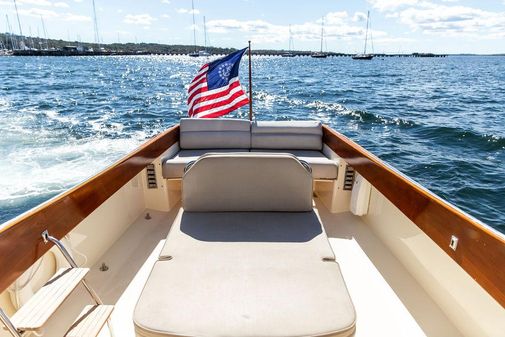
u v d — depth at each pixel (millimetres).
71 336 1436
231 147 3980
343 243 2713
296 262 1766
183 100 19000
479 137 10555
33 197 5508
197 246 1890
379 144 10078
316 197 3670
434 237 1830
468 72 54906
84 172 6633
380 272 2342
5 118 12344
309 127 3965
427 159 8602
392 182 2305
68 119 12594
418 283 2221
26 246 1511
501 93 24328
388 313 1971
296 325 1380
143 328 1377
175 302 1487
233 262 1756
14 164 7020
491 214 5980
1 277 1354
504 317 1494
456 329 1850
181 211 2275
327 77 38250
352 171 3186
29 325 1283
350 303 1502
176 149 3924
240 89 4445
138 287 2195
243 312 1438
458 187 6984
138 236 2814
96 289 2176
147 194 3262
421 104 18188
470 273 1551
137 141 9273
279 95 21375
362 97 20938
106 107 16109
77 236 2189
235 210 2275
